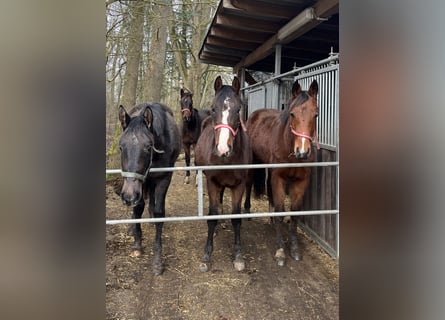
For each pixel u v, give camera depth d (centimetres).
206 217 244
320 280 269
